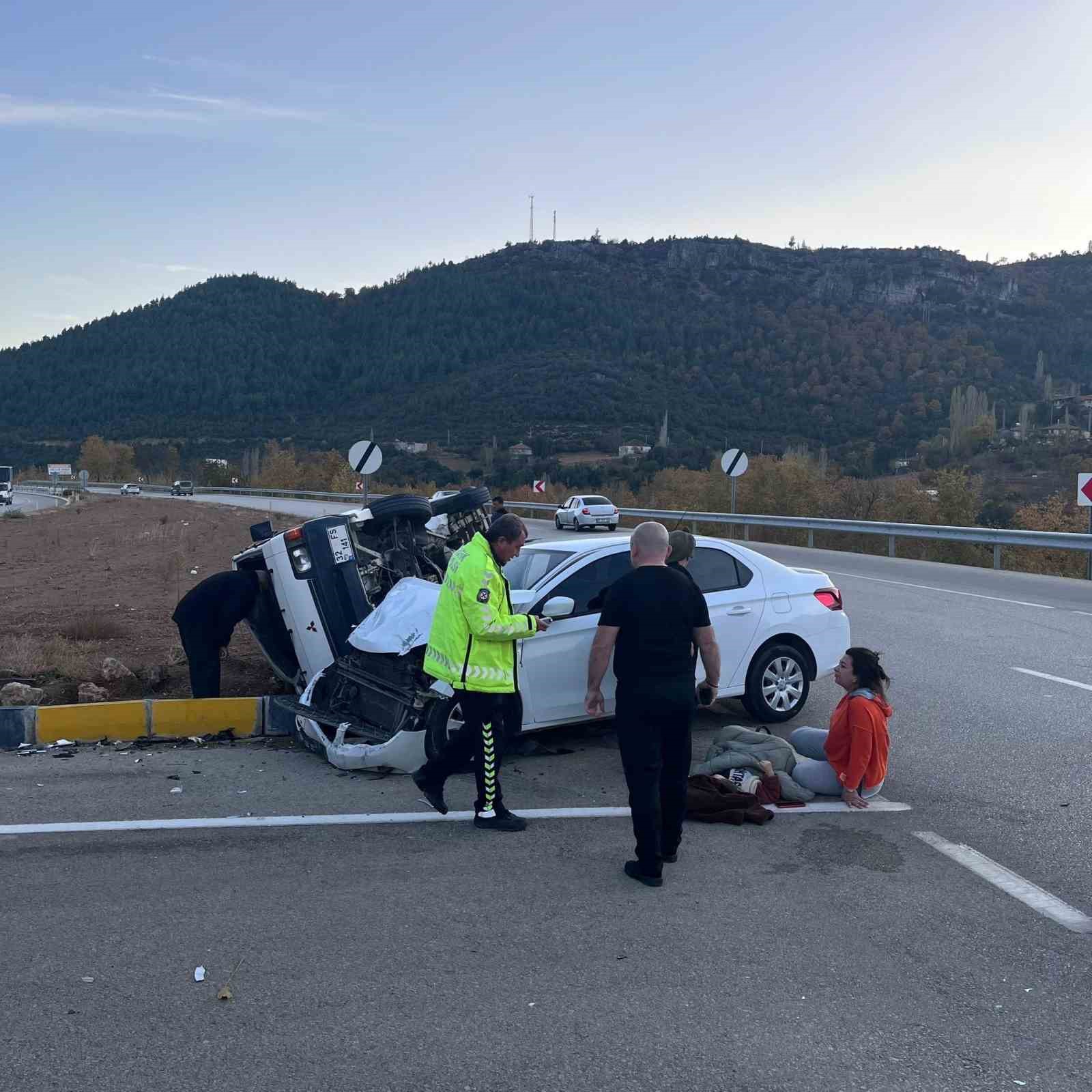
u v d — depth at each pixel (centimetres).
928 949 421
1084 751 739
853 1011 369
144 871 502
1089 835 563
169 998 374
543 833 566
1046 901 473
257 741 774
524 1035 350
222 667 1042
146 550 2577
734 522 3061
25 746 755
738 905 466
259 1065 330
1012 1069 332
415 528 900
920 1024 361
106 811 596
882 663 1070
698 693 532
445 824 580
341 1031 352
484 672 565
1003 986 391
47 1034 349
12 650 1045
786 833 569
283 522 3822
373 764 668
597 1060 335
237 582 865
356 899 470
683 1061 334
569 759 725
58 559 2491
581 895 476
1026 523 4712
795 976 396
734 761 633
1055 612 1445
